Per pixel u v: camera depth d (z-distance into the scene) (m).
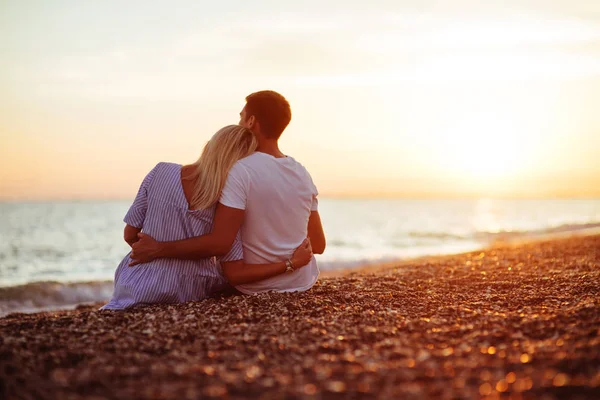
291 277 4.34
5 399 2.24
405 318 3.59
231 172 4.05
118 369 2.57
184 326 3.33
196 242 4.00
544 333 3.04
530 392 2.19
